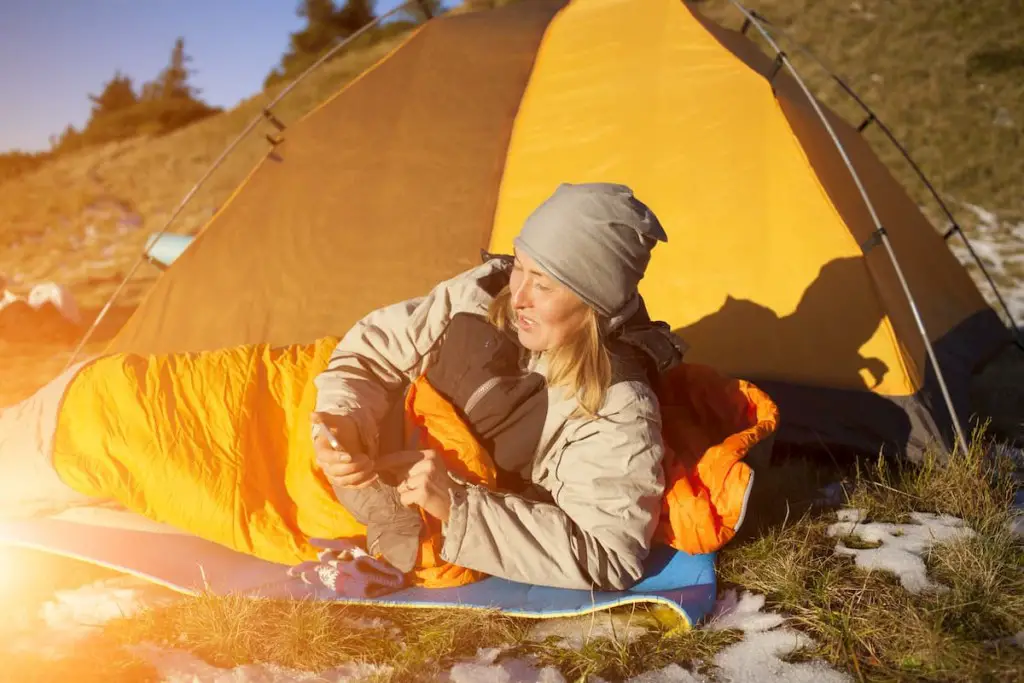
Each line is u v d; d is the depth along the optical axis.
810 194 3.90
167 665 2.27
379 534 2.63
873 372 3.66
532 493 2.77
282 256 4.34
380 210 4.37
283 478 2.96
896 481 3.39
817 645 2.39
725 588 2.71
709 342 3.85
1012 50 13.34
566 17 4.83
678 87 4.30
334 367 2.88
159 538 2.85
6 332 6.45
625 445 2.55
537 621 2.55
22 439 2.89
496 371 2.74
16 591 2.63
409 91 4.67
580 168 4.27
